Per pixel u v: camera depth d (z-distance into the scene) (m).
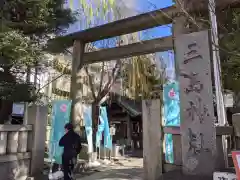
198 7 5.75
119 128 20.23
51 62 7.70
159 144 5.61
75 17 7.46
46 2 6.04
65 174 5.54
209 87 4.57
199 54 4.75
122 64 15.42
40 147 6.41
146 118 5.89
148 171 5.65
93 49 13.38
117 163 10.45
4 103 6.65
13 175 5.62
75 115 9.51
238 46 4.45
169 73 16.58
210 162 4.38
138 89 17.06
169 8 7.12
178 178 4.51
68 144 5.66
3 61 5.48
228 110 7.25
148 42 8.84
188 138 4.64
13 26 6.02
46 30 6.90
